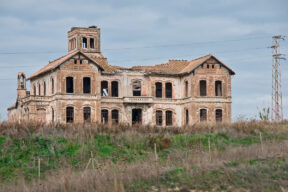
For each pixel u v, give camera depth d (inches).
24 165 1830.7
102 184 1384.1
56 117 3452.3
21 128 2158.0
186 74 3821.4
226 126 2711.6
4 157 1875.0
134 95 4003.4
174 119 3882.9
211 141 2377.0
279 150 1919.3
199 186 1402.6
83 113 3533.5
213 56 3772.1
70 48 4384.8
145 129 2514.8
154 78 3826.3
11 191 1412.4
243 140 2458.2
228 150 1958.7
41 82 3811.5
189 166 1589.6
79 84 3528.5
